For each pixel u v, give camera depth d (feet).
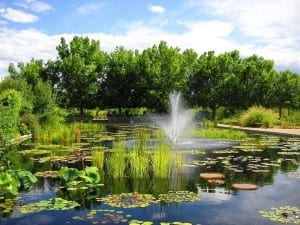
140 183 26.37
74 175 26.45
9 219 18.61
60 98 129.29
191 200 21.85
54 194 23.62
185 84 134.41
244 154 39.96
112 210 19.89
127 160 34.40
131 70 133.69
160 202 21.48
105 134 65.36
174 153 38.78
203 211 19.76
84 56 138.92
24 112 66.08
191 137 58.70
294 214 19.22
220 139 55.21
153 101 131.23
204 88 130.72
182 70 135.44
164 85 135.03
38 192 24.17
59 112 78.79
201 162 34.63
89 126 79.41
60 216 18.92
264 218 18.62
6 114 50.83
